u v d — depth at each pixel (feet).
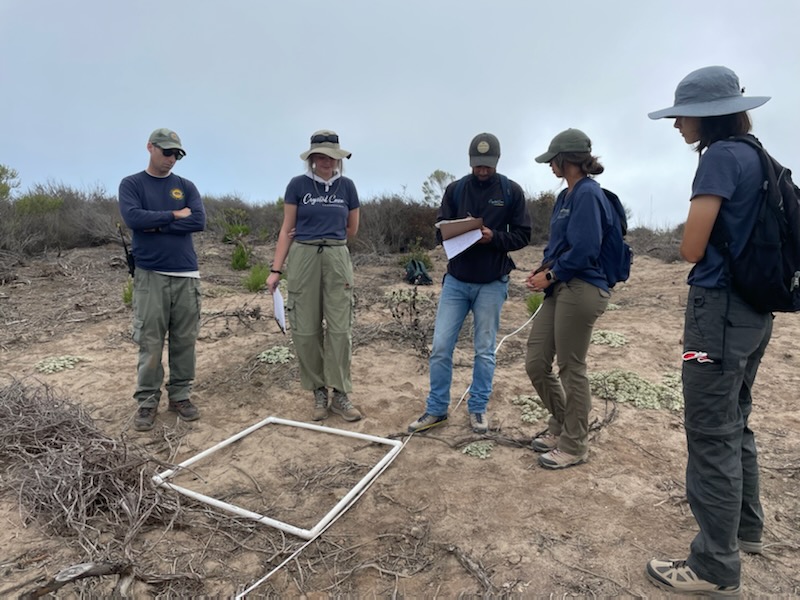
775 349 18.42
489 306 12.29
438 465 11.35
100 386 15.83
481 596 7.73
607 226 9.87
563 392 11.51
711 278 7.10
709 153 7.01
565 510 9.68
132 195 12.52
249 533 9.25
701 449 7.39
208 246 41.06
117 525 9.11
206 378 16.52
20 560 8.23
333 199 13.05
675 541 8.81
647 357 17.87
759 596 7.65
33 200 39.65
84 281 28.37
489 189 11.98
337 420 13.74
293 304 13.29
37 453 11.03
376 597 7.80
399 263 37.96
